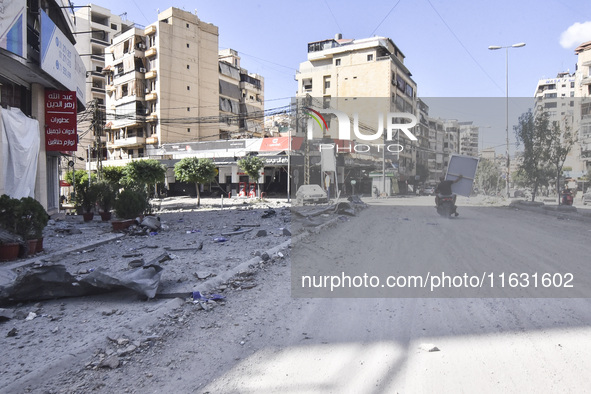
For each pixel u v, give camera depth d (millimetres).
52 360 3238
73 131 16938
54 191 20781
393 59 51188
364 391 2732
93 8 58844
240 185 41250
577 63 37750
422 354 3268
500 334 3639
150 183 31719
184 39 50312
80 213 16812
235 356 3359
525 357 3162
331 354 3332
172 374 3068
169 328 4012
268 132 65438
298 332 3848
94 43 58375
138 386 2895
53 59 14930
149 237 11234
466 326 3857
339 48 53906
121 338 3674
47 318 4289
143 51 49656
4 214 7871
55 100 16797
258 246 8766
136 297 5035
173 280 5766
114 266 7078
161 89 47938
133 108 49562
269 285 5609
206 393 2775
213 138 54156
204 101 53375
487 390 2688
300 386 2828
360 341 3578
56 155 20094
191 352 3453
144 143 50281
